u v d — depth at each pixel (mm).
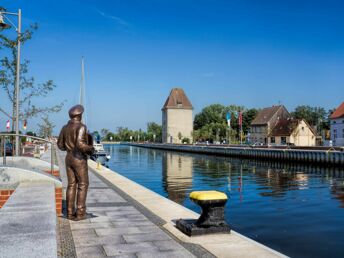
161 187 27234
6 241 3580
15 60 19438
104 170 24859
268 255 6324
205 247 6785
